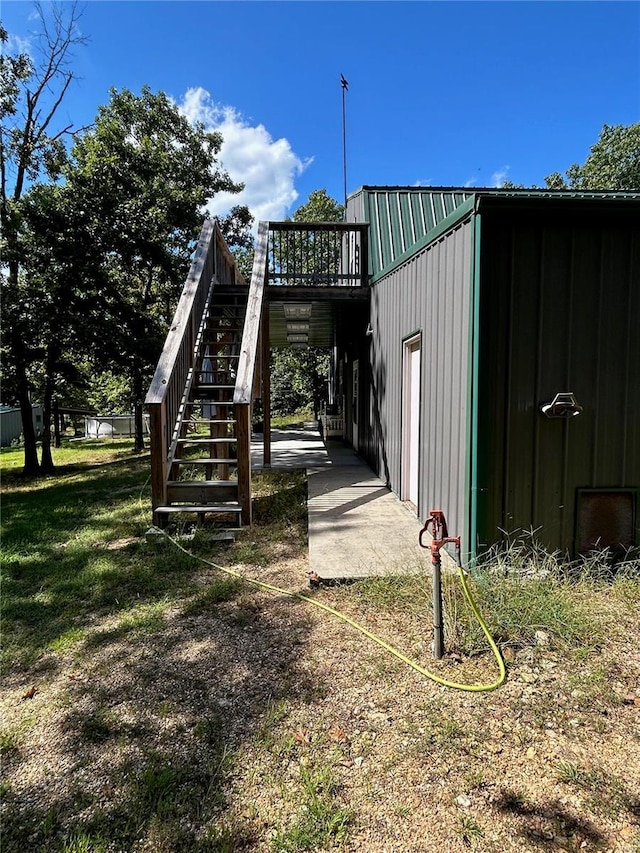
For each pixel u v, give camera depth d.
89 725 1.99
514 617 2.54
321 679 2.23
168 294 14.21
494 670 2.23
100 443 21.64
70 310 11.41
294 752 1.80
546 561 3.17
